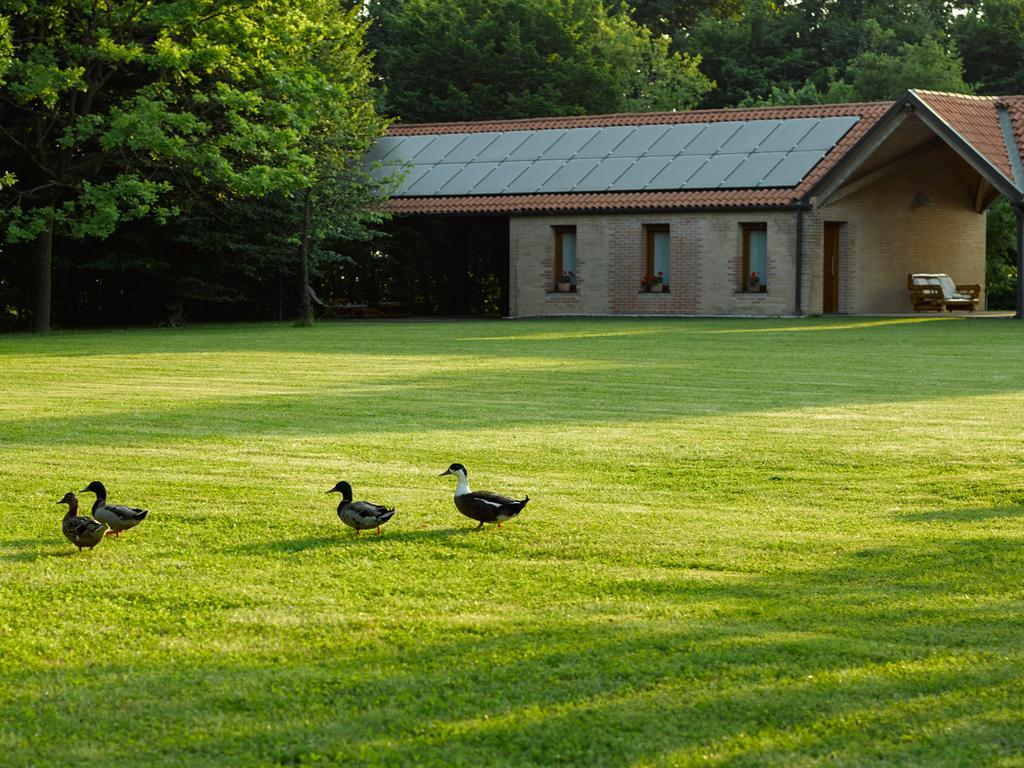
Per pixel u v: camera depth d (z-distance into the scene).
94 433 13.57
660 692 5.93
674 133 40.34
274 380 18.55
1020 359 21.50
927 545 8.73
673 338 27.00
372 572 8.12
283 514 9.73
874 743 5.34
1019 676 6.09
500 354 22.95
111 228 29.64
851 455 12.02
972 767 5.10
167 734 5.49
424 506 10.02
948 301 37.97
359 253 42.28
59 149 33.62
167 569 8.21
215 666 6.36
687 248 37.81
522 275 39.75
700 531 9.16
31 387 17.77
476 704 5.80
